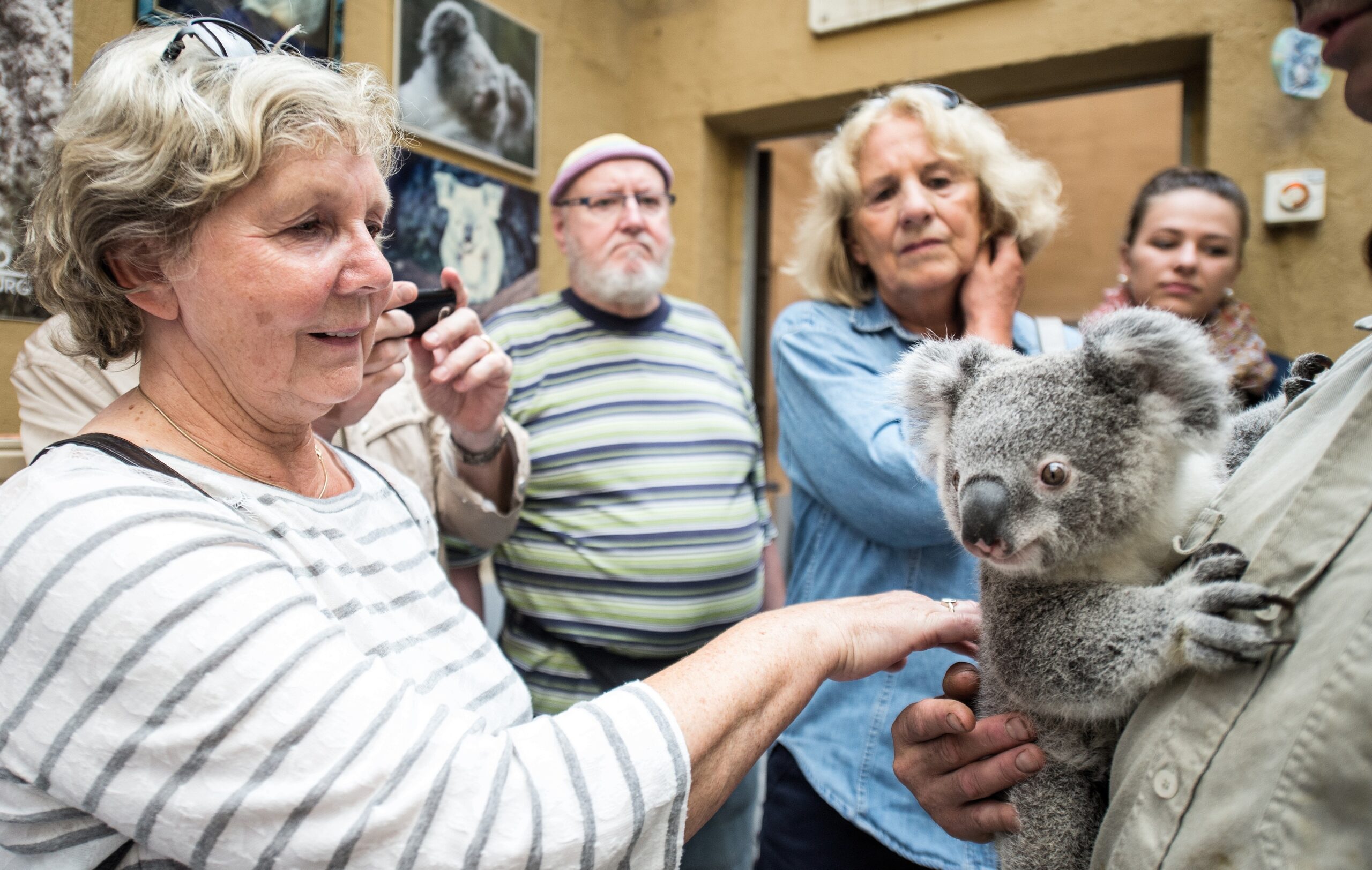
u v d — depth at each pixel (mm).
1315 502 731
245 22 2230
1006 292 1760
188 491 866
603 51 3871
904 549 1604
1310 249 2840
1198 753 738
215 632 739
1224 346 2373
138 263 919
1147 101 5395
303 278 920
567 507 2213
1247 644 714
